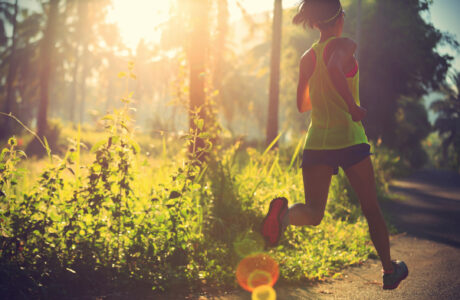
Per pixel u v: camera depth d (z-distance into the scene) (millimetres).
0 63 51875
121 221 3914
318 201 2596
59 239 3701
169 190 4156
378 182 12039
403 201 11352
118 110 4086
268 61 45875
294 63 32312
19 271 3213
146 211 4008
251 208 5352
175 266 3904
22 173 3734
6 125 28484
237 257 4352
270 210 2428
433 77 27953
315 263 4484
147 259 3830
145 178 5207
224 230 4820
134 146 4031
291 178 6535
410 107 40156
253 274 4031
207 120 7242
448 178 21219
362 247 5457
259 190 5762
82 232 3814
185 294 3488
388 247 2703
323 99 2604
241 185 5664
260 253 4434
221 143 7887
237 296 3480
